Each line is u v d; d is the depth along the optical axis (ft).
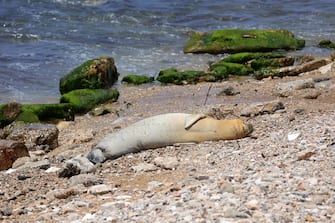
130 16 377.30
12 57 279.49
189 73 249.34
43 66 269.23
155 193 101.86
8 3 387.96
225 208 87.61
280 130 137.69
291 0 429.38
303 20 375.45
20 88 239.50
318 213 84.64
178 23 368.48
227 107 179.22
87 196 106.01
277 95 203.41
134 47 309.83
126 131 133.39
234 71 258.16
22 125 183.52
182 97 216.13
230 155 121.39
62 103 209.97
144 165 121.19
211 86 230.68
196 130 133.28
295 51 307.37
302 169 106.63
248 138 133.90
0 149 144.46
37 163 136.15
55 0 402.93
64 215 95.86
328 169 106.01
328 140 122.83
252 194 93.45
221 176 106.01
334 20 375.45
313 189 94.94
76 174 123.13
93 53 294.25
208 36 311.88
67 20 358.84
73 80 235.81
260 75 249.55
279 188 96.07
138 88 241.14
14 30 327.47
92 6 395.34
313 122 141.28
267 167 109.91
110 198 102.68
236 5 412.36
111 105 213.05
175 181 108.58
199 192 96.73
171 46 315.37
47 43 307.58
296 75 247.91
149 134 132.26
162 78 249.14
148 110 200.64
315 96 193.36
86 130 179.22
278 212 85.20
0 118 192.65
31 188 116.98
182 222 83.76
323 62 255.09
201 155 123.75
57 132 167.32
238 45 304.71
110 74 247.29
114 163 126.31
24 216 99.09
